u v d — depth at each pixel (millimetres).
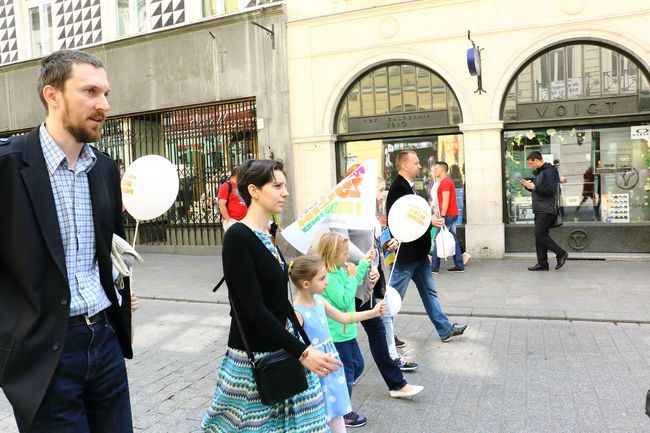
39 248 2078
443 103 10430
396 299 4500
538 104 9867
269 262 2543
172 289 8672
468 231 10242
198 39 12164
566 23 9414
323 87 11055
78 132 2135
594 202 9914
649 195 9602
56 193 2164
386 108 10836
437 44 10180
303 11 11062
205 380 4781
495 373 4672
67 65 2100
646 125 9469
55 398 2102
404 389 4188
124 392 2359
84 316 2205
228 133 12273
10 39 14812
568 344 5359
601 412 3848
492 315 6477
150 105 12852
